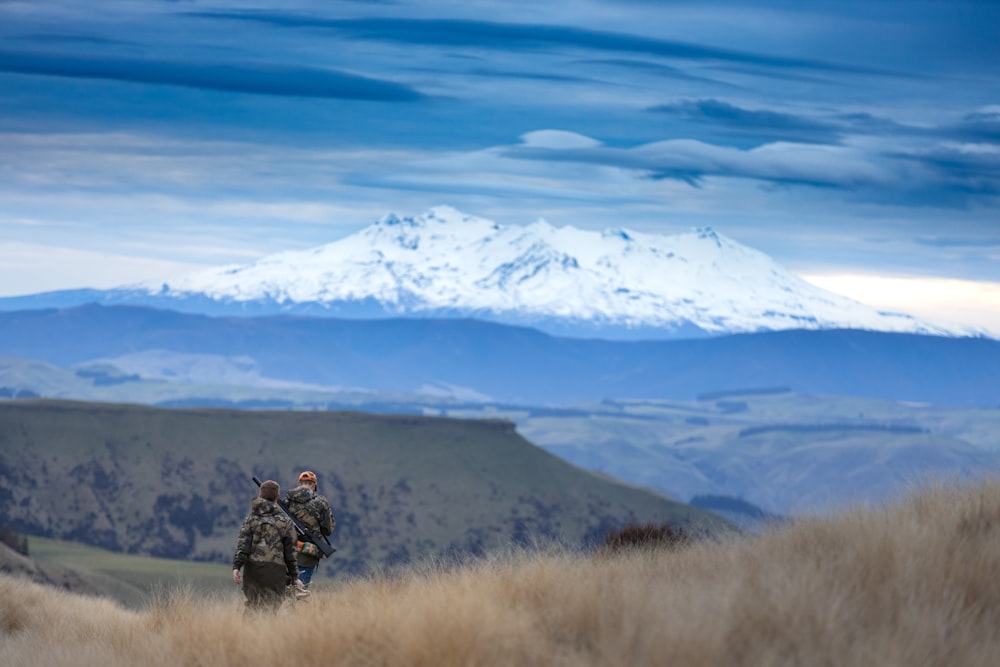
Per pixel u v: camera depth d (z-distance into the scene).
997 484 34.41
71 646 31.55
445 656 21.64
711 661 19.75
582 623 23.36
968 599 23.48
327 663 23.17
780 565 26.94
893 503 34.78
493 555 35.41
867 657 19.50
